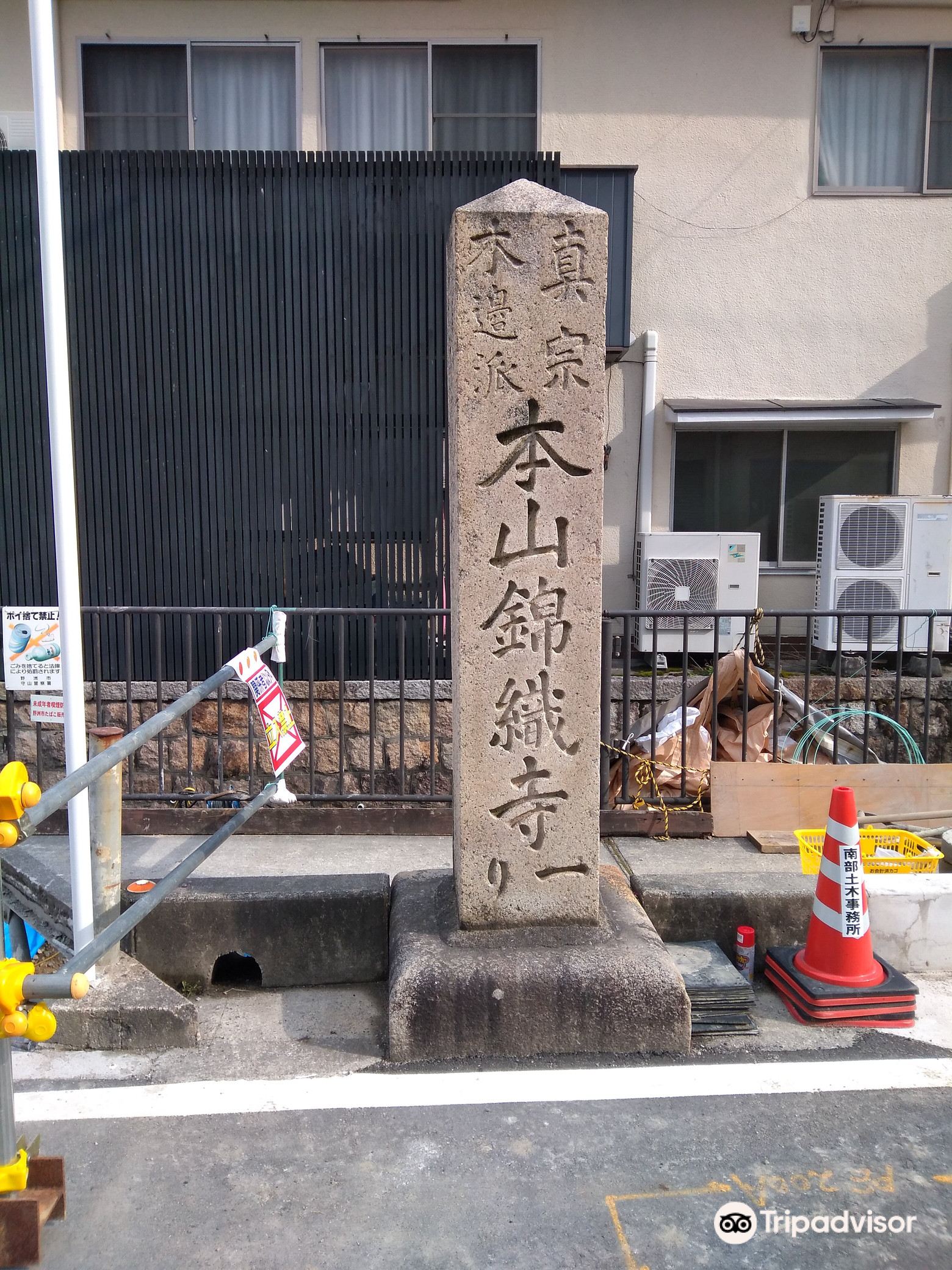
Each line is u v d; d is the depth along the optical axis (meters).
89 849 3.54
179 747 6.38
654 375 8.59
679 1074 3.26
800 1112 3.05
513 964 3.38
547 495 3.41
